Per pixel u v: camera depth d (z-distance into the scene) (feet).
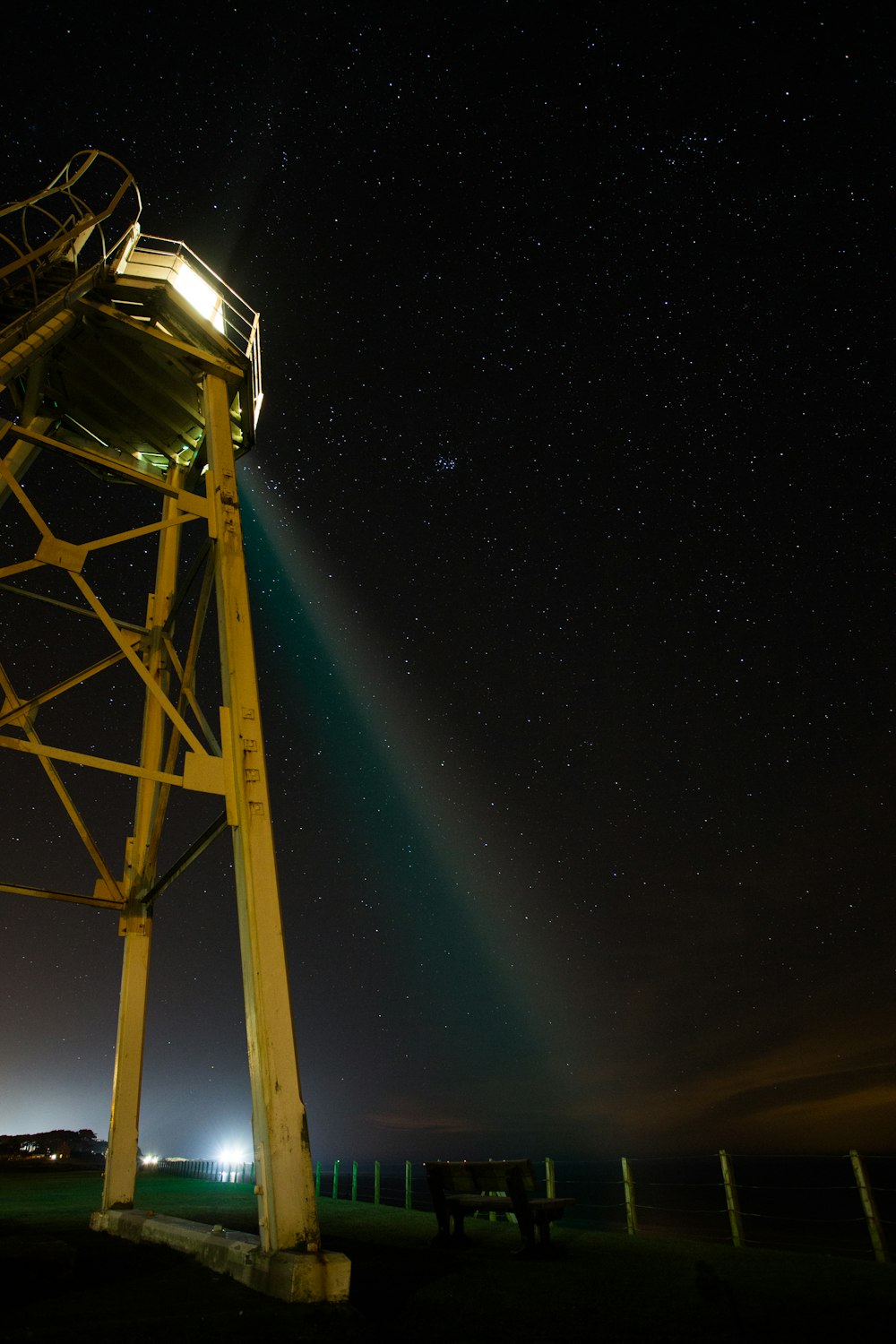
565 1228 31.58
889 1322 14.10
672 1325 13.83
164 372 31.76
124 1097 27.66
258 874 19.36
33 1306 14.37
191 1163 79.77
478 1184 24.35
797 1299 16.20
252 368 31.65
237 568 24.85
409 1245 25.03
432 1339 12.77
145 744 31.81
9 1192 49.06
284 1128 16.69
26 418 32.94
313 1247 15.74
